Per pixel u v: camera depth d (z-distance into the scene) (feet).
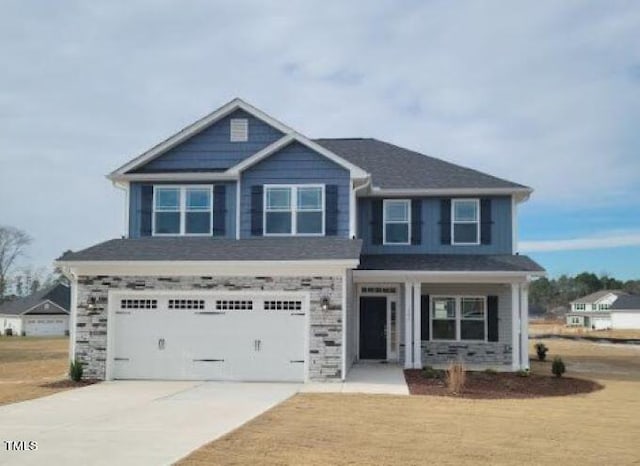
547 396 58.54
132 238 72.90
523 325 75.00
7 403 50.06
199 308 64.64
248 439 36.37
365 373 70.54
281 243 68.69
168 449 33.73
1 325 263.70
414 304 75.87
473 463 32.35
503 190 81.76
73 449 33.76
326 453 33.53
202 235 72.95
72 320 65.05
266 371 63.62
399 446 35.60
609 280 446.19
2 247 295.89
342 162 71.26
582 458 33.91
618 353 121.19
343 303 63.00
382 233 83.97
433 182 83.71
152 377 64.44
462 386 58.90
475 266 75.97
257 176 72.64
